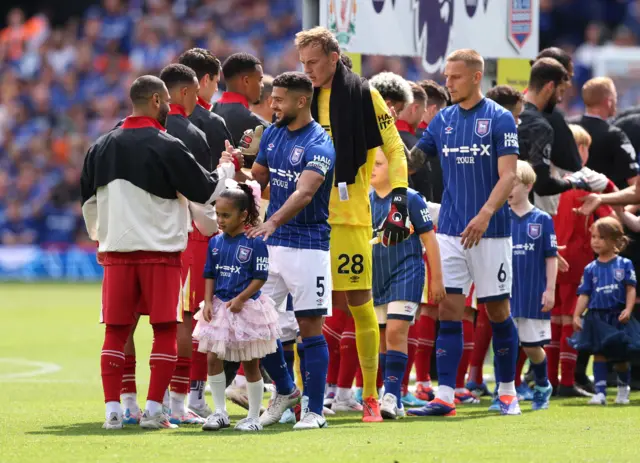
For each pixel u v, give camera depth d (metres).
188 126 22.20
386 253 22.66
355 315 21.75
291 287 20.42
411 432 20.11
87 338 44.44
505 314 23.27
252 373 20.52
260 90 25.80
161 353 20.62
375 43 30.36
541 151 26.52
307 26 29.84
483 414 23.70
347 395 24.45
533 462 16.62
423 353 26.34
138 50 92.94
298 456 16.81
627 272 26.38
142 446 17.84
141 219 20.30
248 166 23.59
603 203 27.36
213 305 20.33
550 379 28.55
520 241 25.34
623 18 89.50
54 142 89.06
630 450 18.06
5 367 34.72
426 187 27.38
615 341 25.73
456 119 23.08
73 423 21.59
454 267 23.02
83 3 103.88
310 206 20.28
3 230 84.88
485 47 32.75
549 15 89.38
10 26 104.19
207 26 93.19
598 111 31.05
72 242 84.12
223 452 17.19
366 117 21.48
